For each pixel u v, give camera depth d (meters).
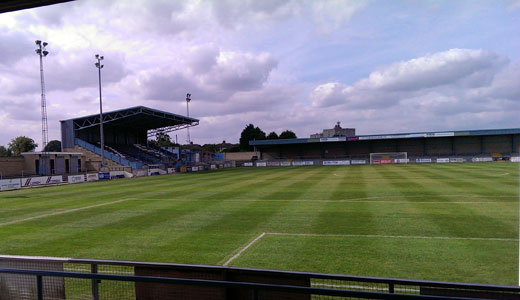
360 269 6.75
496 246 8.02
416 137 59.78
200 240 9.25
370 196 16.59
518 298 2.84
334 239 8.99
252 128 100.00
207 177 34.81
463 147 61.31
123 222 11.98
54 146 87.69
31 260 3.92
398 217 11.51
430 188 19.05
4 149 73.62
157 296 3.66
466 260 7.11
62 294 3.84
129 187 25.77
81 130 48.91
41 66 37.59
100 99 38.31
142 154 56.19
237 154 77.94
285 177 31.14
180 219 12.22
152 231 10.46
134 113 43.25
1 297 4.10
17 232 10.87
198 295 3.51
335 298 5.05
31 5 3.09
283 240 9.05
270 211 13.32
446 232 9.39
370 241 8.70
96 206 16.06
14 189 27.08
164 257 7.87
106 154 46.34
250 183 25.84
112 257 7.94
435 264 6.92
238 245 8.70
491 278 6.14
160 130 61.56
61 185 29.88
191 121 56.47
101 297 5.14
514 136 58.69
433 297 2.20
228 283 2.62
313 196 17.22
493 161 51.75
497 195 15.84
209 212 13.48
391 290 2.88
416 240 8.68
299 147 70.50
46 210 15.31
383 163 56.38
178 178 34.75
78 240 9.59
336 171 38.31
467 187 19.09
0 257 4.02
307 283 3.09
